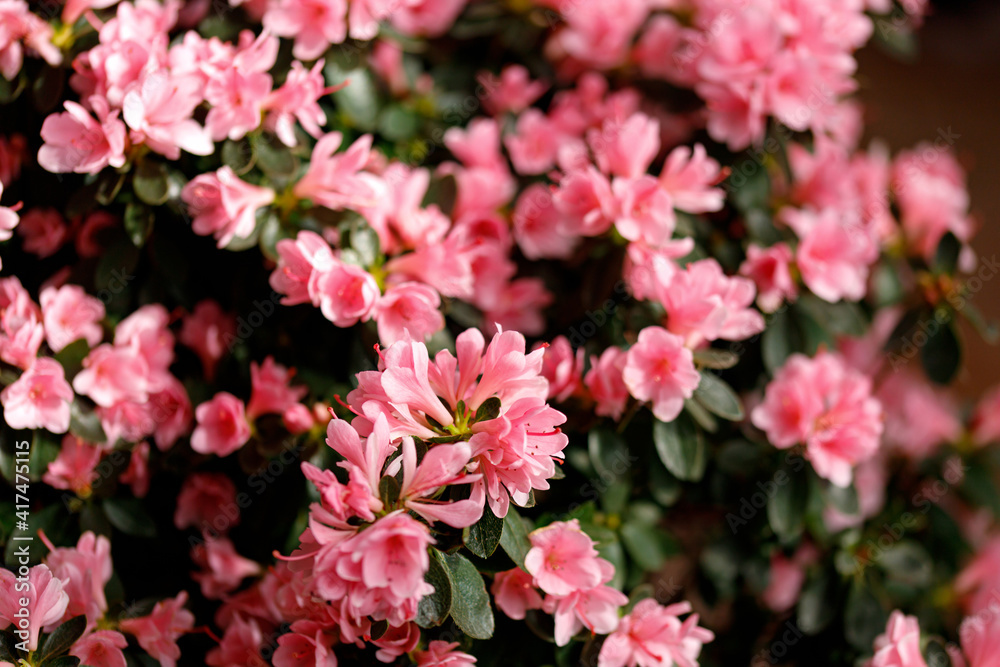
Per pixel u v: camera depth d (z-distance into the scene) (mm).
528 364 967
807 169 1228
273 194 1072
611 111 1231
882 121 2107
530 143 1211
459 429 971
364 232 1067
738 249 1178
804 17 1159
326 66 1143
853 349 1314
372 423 969
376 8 1104
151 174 1052
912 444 1269
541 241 1176
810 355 1155
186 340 1118
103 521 1083
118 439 1080
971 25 2508
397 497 952
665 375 1046
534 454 961
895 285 1247
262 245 1068
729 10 1191
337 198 1068
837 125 1234
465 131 1241
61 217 1104
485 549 971
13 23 1057
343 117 1186
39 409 1042
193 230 1093
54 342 1056
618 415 1071
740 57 1154
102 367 1065
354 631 982
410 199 1088
